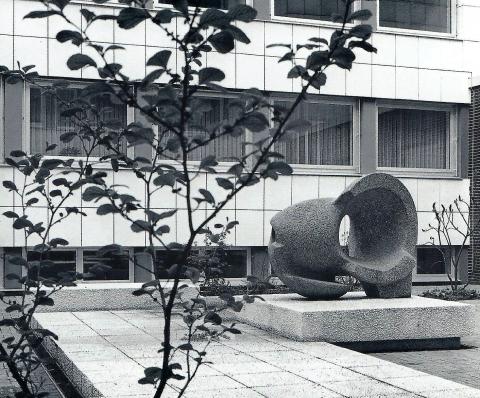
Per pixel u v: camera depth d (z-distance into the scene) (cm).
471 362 1012
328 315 1076
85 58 347
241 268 2345
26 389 515
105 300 1533
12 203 2075
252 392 729
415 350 1121
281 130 357
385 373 834
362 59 2467
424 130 2605
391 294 1241
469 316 1140
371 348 1106
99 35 2166
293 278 1228
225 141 2294
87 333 1162
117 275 2198
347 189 1211
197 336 1086
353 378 804
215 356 943
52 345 1081
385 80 2492
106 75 360
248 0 2353
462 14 2580
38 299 513
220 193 2266
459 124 2602
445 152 2623
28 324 517
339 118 2495
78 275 498
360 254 1304
